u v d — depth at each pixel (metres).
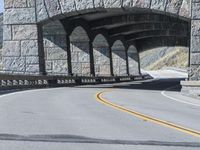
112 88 41.09
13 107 16.91
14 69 44.25
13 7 44.22
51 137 9.84
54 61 54.03
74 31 59.84
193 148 8.85
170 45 94.50
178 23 65.75
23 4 44.00
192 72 37.19
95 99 22.86
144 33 83.06
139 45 98.69
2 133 10.29
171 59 177.12
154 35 81.50
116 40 78.12
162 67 177.75
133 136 10.23
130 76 84.75
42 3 43.53
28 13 43.91
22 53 44.12
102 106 18.39
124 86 48.09
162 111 16.89
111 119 13.60
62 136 10.02
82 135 10.24
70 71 54.09
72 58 62.25
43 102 20.03
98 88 40.00
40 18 43.59
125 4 41.03
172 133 10.83
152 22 63.72
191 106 20.09
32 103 19.23
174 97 27.38
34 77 38.28
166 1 39.44
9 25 44.38
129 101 22.31
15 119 13.02
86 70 61.81
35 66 43.84
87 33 60.97
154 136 10.30
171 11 39.22
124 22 61.97
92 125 12.09
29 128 11.20
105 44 73.62
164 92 34.34
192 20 37.66
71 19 54.53
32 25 43.91
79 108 17.28
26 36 44.00
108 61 73.94
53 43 53.91
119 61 86.50
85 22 60.09
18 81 35.22
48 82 42.75
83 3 42.25
